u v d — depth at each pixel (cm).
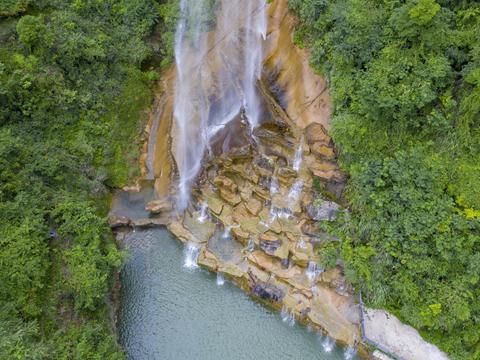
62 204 1544
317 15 1644
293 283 1570
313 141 1700
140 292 1619
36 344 1221
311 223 1648
